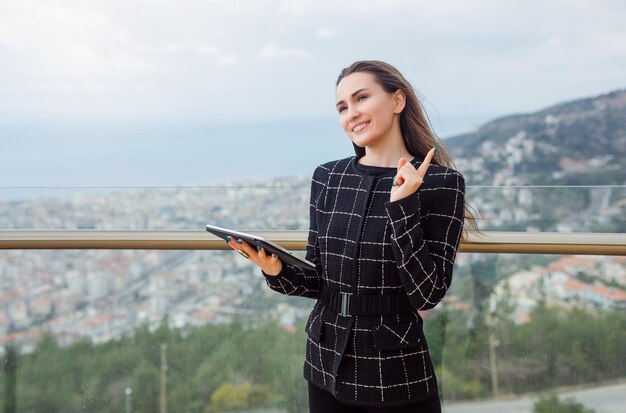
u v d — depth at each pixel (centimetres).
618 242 184
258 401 211
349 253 134
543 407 199
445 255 130
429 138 149
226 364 211
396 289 131
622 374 195
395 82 142
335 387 133
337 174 147
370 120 142
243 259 205
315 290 149
